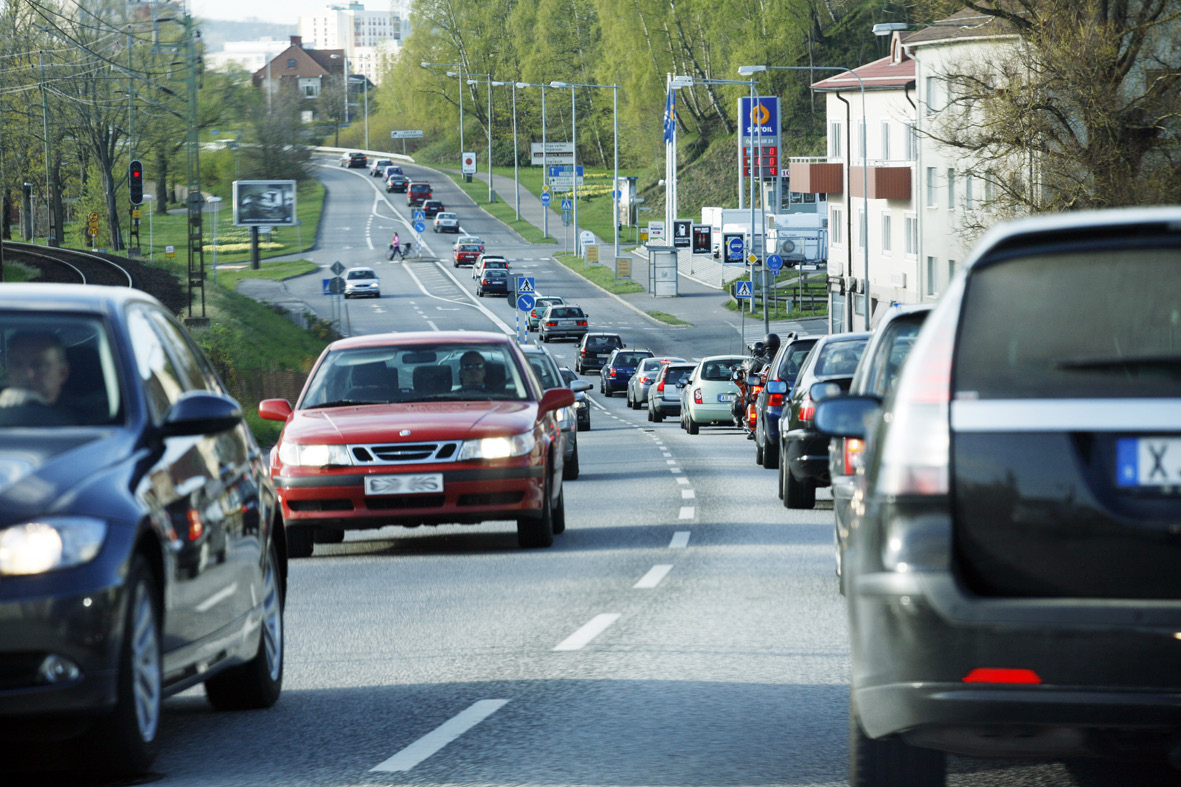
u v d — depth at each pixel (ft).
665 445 341.00
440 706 79.77
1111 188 381.60
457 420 144.56
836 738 70.69
